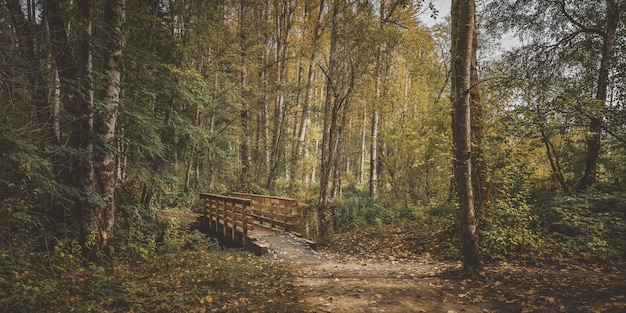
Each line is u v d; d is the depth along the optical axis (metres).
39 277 5.03
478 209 7.84
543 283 5.54
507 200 7.91
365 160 34.56
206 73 15.36
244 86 17.30
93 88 6.96
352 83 14.30
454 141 7.84
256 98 19.52
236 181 19.55
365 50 13.92
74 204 6.98
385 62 14.77
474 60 8.22
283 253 9.48
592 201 8.73
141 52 9.64
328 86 14.98
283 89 18.73
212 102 15.43
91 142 6.98
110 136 7.45
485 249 7.05
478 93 8.22
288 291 5.78
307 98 18.66
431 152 13.83
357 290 5.72
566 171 11.41
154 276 6.39
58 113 6.66
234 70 17.31
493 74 10.33
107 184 7.33
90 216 6.96
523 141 9.11
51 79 6.48
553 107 7.84
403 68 21.14
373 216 13.76
